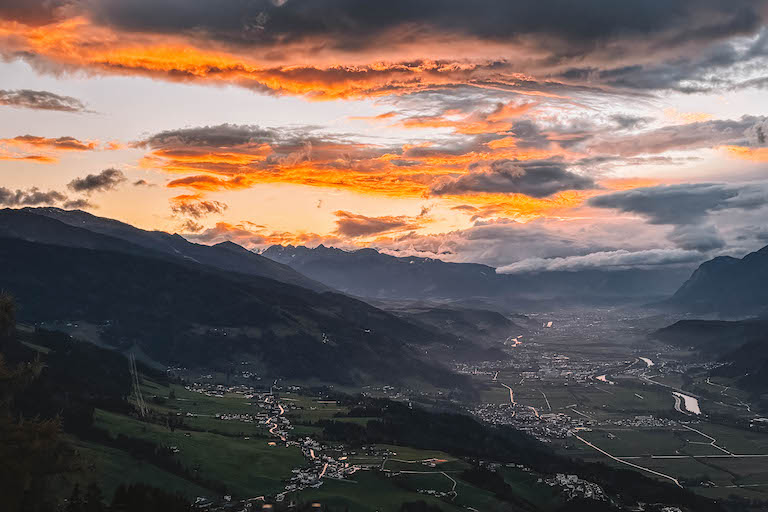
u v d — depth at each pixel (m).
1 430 77.38
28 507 77.69
